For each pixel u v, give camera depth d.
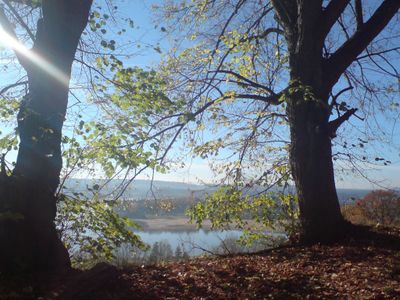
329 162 10.63
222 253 10.90
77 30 7.91
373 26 10.88
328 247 9.71
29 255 7.13
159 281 7.30
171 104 9.45
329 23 10.51
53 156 7.57
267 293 6.75
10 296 5.89
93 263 8.98
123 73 9.16
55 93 7.63
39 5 8.80
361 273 7.43
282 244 10.82
